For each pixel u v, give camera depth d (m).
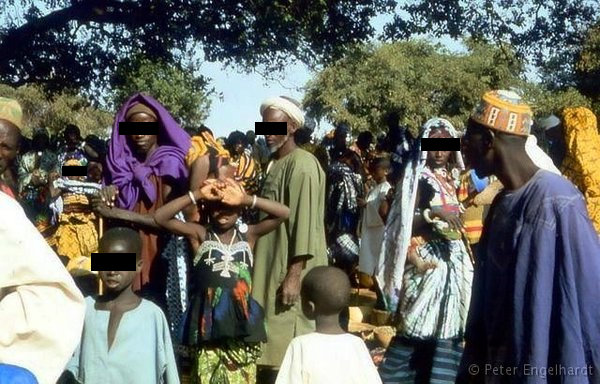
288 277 6.28
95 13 21.03
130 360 5.27
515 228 3.85
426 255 6.47
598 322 3.70
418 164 6.46
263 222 6.10
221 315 5.75
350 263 11.39
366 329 9.26
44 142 13.05
